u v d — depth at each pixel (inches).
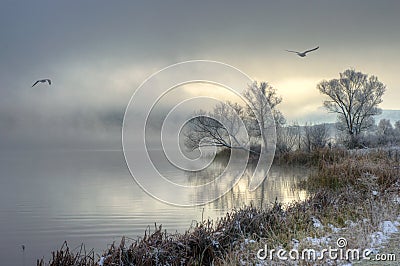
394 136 1969.7
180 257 340.5
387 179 633.6
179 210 701.3
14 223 659.4
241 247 361.1
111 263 326.0
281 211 463.2
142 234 554.9
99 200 907.4
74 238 555.2
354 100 2317.9
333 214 455.5
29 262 457.4
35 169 2042.3
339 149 1216.8
